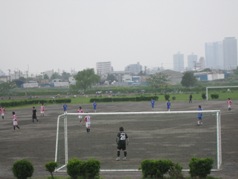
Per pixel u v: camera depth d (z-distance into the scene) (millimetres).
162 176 16484
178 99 85938
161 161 16484
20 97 117812
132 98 86312
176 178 16234
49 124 43375
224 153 23453
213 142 27125
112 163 21547
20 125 43594
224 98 84875
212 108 56531
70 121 45625
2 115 52625
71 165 16656
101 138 30844
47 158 23953
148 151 24719
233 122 39469
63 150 26281
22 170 16625
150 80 136250
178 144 26828
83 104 78875
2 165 22219
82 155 24219
